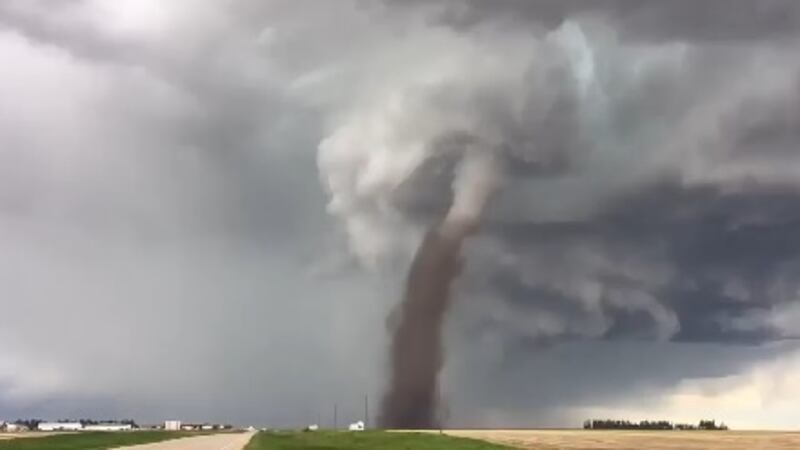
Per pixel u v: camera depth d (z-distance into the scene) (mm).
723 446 156875
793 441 181250
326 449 109875
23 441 128125
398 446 116812
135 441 140625
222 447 113125
